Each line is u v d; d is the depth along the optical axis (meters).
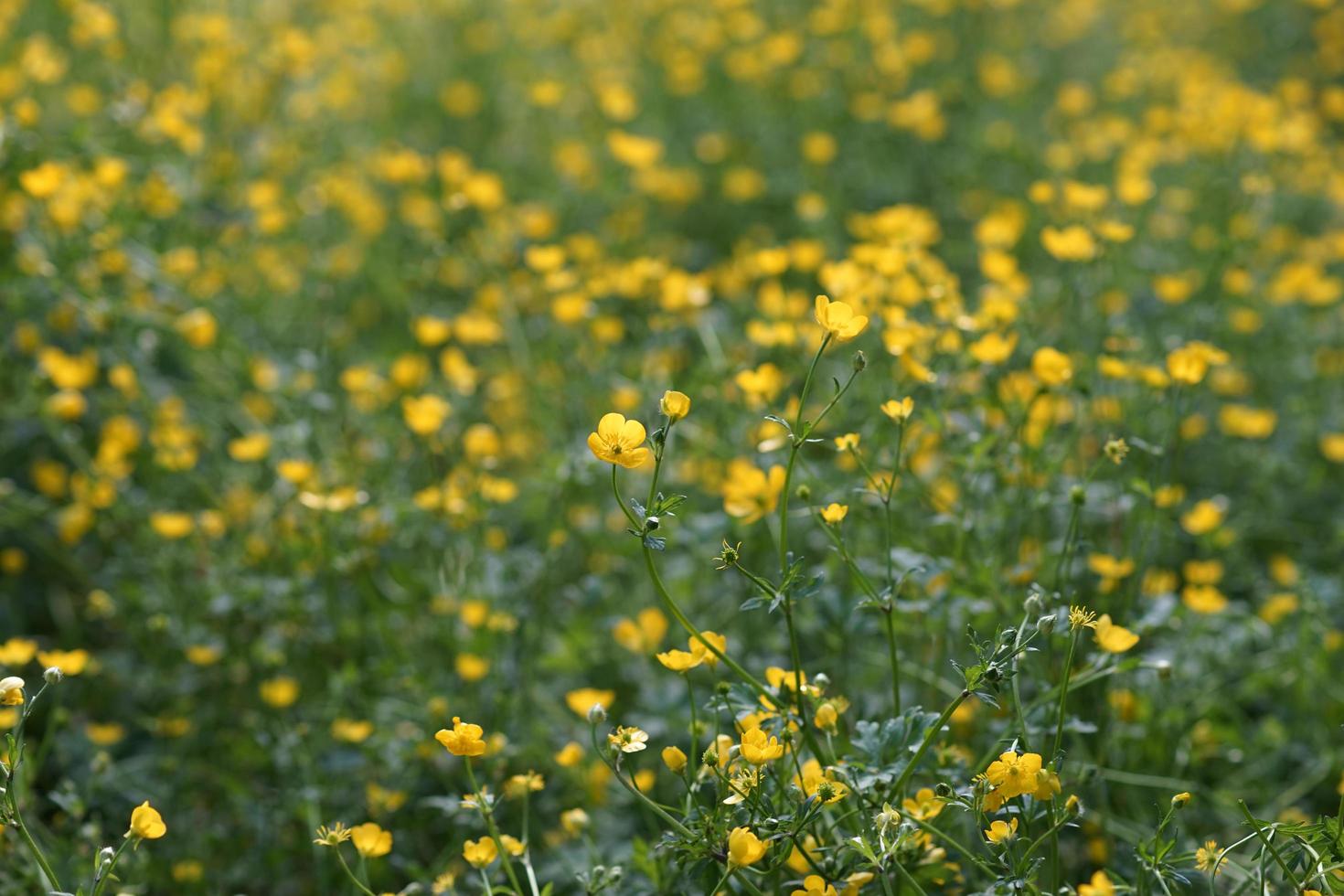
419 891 3.72
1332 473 5.75
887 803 2.86
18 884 3.38
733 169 7.92
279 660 4.38
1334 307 6.54
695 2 9.26
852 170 7.92
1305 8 10.47
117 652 4.89
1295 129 6.92
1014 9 10.05
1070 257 4.76
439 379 5.95
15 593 5.13
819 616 3.91
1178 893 2.94
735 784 2.82
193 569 4.71
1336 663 4.61
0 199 5.10
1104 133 7.91
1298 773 4.30
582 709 3.70
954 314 4.21
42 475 4.96
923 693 4.00
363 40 8.45
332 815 4.02
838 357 4.76
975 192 7.61
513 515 5.36
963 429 3.99
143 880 3.70
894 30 9.11
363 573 4.43
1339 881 2.73
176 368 5.84
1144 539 3.87
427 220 6.29
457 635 4.52
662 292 5.32
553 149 7.98
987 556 3.89
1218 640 4.42
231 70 6.98
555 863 3.76
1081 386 3.92
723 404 4.64
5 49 6.77
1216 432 5.83
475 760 3.95
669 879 3.25
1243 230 6.49
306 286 6.37
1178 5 10.61
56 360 4.76
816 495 4.22
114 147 6.18
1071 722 3.33
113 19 6.75
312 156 7.29
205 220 6.18
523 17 8.97
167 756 4.25
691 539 4.48
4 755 3.27
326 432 5.18
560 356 5.39
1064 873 3.69
